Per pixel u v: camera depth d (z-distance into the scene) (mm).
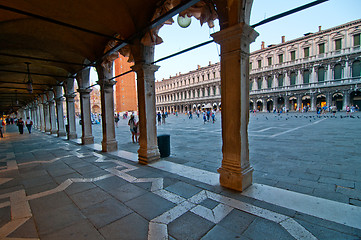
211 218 2770
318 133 10453
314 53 36281
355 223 2516
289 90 39438
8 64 10008
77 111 74812
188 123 23281
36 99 21938
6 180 4652
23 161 6535
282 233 2375
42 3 5059
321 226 2480
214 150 7508
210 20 4031
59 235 2475
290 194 3416
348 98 32531
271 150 6965
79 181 4465
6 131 20766
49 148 9000
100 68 7707
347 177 4125
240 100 3570
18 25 6090
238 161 3670
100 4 5129
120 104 62781
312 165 5059
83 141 9820
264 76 43625
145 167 5414
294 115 29312
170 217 2840
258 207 3014
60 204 3352
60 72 11805
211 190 3713
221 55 3742
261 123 18281
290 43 39281
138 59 5699
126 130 18078
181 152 7281
